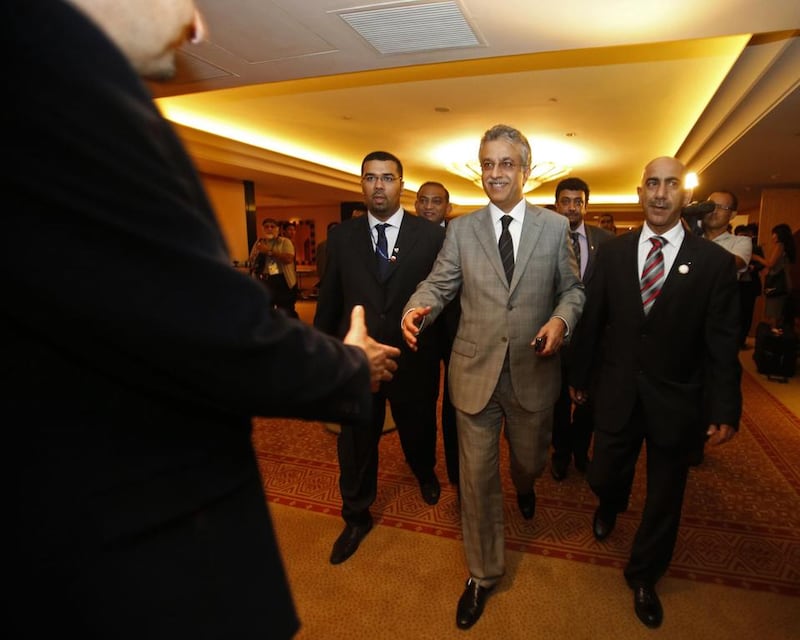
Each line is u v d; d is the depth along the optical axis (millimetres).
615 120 5832
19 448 409
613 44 2932
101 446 435
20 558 420
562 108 5379
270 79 3521
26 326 402
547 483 2576
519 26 2713
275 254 6430
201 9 2518
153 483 465
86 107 361
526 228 1607
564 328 1493
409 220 2098
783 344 4621
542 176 8859
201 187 489
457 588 1806
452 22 2672
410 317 1479
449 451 2338
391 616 1680
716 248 1518
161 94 3770
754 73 3750
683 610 1683
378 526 2199
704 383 1581
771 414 3670
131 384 447
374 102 5285
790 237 5137
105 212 369
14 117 337
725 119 4711
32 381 408
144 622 454
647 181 1565
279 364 462
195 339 406
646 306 1595
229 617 518
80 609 433
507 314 1593
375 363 729
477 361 1622
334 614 1691
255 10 2537
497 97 5039
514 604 1722
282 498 2461
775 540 2064
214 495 514
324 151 7988
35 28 341
